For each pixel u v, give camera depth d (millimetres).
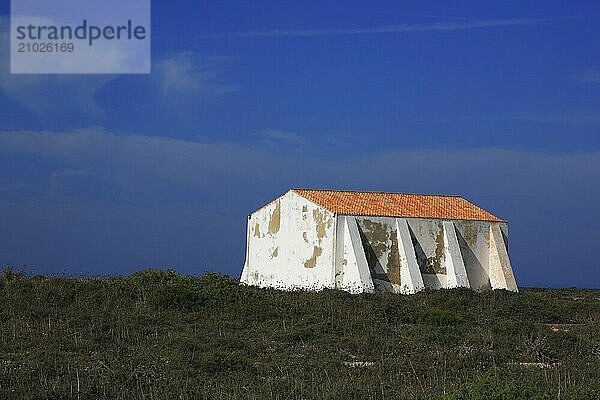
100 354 31500
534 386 24531
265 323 41094
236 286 51531
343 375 28281
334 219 65250
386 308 45719
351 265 64562
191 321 41375
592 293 85875
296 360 31062
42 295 45562
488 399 22047
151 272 52969
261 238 73938
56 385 25406
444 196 77188
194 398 24703
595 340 39250
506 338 36656
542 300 59094
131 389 25859
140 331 37125
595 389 25406
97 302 45375
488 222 73125
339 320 41469
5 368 27359
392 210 69500
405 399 23703
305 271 67812
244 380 27516
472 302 54250
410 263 66750
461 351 32906
